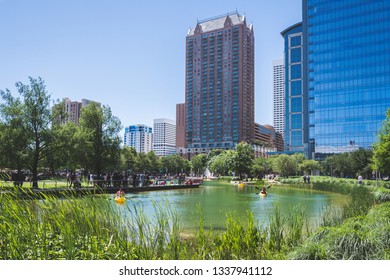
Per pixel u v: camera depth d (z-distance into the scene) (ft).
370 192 88.12
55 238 20.89
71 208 21.77
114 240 21.26
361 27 354.95
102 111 149.59
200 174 456.45
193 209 66.59
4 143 103.60
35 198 22.58
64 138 115.55
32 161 114.62
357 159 226.38
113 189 111.34
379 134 118.32
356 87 352.69
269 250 27.04
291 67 607.78
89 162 143.84
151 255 21.34
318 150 371.56
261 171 245.86
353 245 23.00
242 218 52.29
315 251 22.17
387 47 337.72
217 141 618.85
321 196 104.94
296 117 593.01
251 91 642.63
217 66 634.43
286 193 120.26
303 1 416.87
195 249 27.27
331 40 373.40
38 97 112.98
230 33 626.64
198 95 649.20
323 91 373.81
